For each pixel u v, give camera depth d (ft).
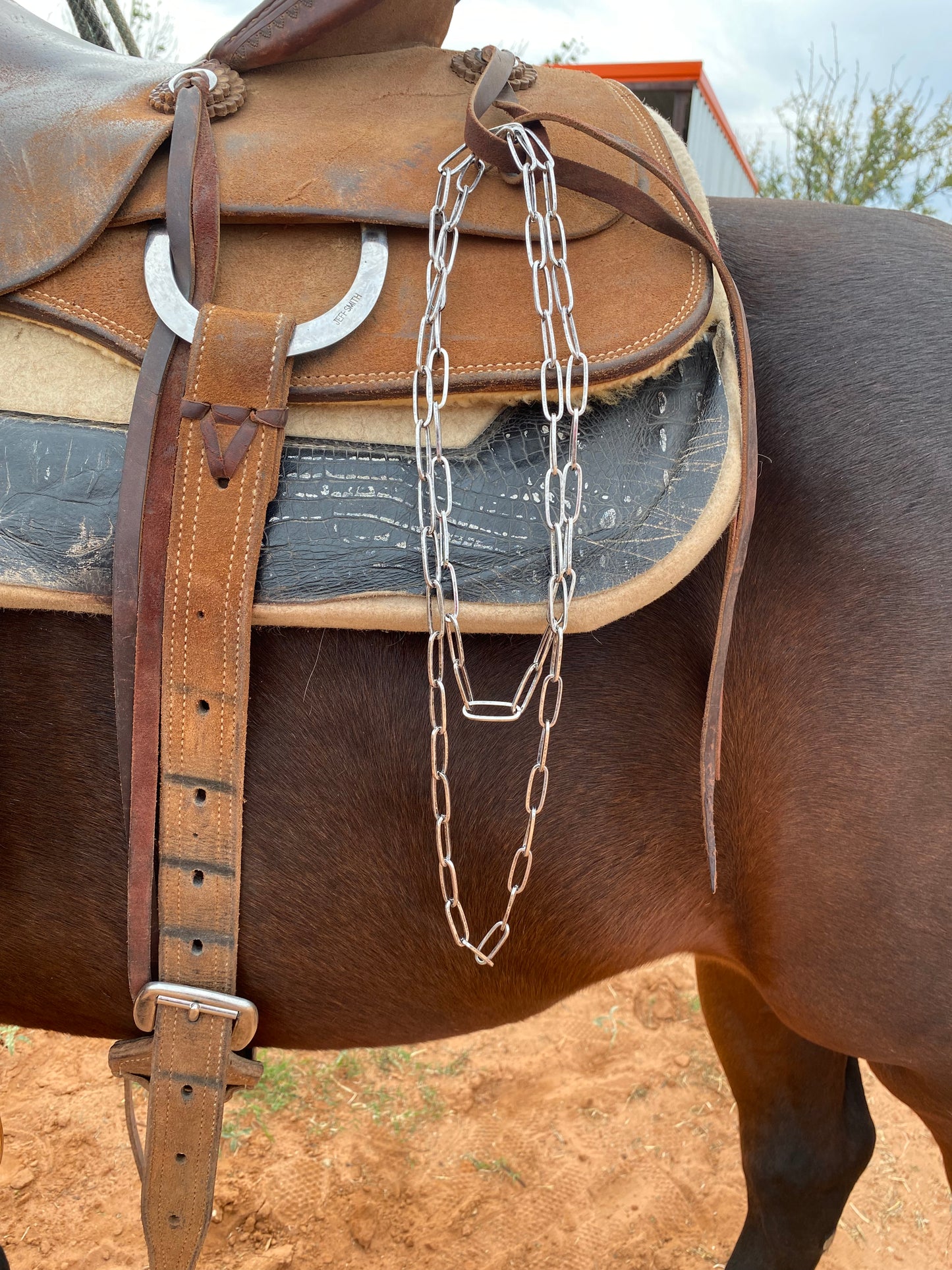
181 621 2.14
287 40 2.39
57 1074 5.31
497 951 2.41
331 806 2.34
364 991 2.57
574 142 2.38
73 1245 4.41
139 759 2.20
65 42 3.17
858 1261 4.64
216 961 2.34
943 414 2.29
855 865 2.33
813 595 2.30
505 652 2.31
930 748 2.21
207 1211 2.54
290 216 2.19
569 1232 4.65
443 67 2.56
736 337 2.34
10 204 2.23
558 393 2.04
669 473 2.21
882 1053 2.56
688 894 2.59
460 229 2.20
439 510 2.17
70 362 2.23
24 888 2.45
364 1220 4.60
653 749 2.39
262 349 2.06
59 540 2.16
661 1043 5.86
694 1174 4.99
